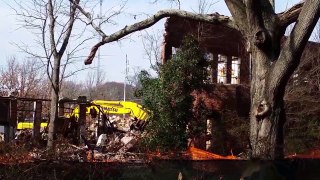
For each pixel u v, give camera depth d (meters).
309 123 20.83
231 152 16.67
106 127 16.23
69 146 10.05
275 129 12.30
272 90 12.27
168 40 19.81
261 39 12.49
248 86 21.45
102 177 9.09
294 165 9.55
